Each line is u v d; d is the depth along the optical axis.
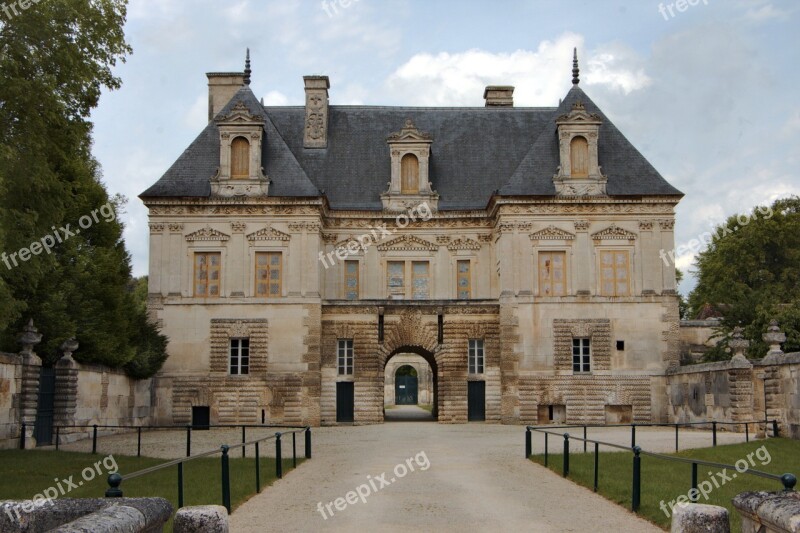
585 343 49.56
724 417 39.62
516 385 48.88
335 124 57.53
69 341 37.16
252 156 50.38
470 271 53.38
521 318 49.34
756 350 47.34
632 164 51.38
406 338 49.94
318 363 48.94
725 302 62.16
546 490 20.95
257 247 49.91
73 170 44.88
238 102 50.78
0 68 24.69
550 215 50.06
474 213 53.28
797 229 60.69
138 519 8.85
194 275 49.81
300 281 49.56
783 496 9.98
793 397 33.78
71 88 26.70
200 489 20.28
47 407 35.66
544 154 51.75
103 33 27.44
